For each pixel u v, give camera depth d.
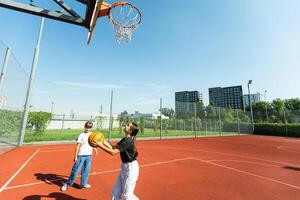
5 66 8.54
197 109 27.14
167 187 5.51
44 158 8.96
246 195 5.07
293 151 13.84
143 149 12.95
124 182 3.30
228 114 31.89
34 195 4.59
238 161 9.70
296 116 31.70
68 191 4.93
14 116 10.90
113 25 6.59
